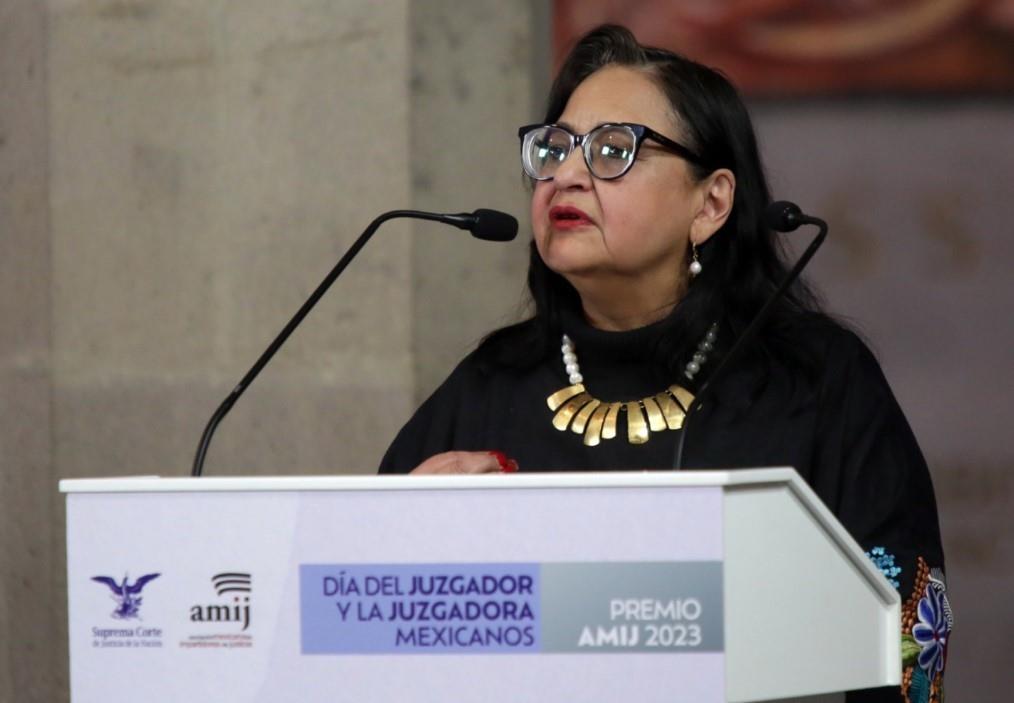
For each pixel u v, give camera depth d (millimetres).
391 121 13695
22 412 16391
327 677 5641
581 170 8438
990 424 16078
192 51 15125
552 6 14758
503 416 9047
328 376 14078
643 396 8750
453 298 13773
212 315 14922
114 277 15656
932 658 7660
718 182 8820
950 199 15961
